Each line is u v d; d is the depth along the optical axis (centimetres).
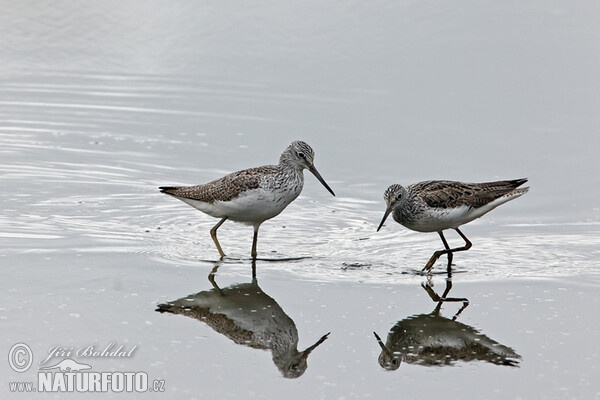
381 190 1725
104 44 2427
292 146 1427
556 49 2230
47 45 2420
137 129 2036
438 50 2270
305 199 1694
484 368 1027
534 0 2434
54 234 1461
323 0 2512
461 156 1842
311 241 1487
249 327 1130
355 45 2323
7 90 2231
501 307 1207
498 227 1548
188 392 959
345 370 1020
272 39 2380
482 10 2414
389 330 1131
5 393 955
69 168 1823
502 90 2094
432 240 1502
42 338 1069
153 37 2438
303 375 1005
